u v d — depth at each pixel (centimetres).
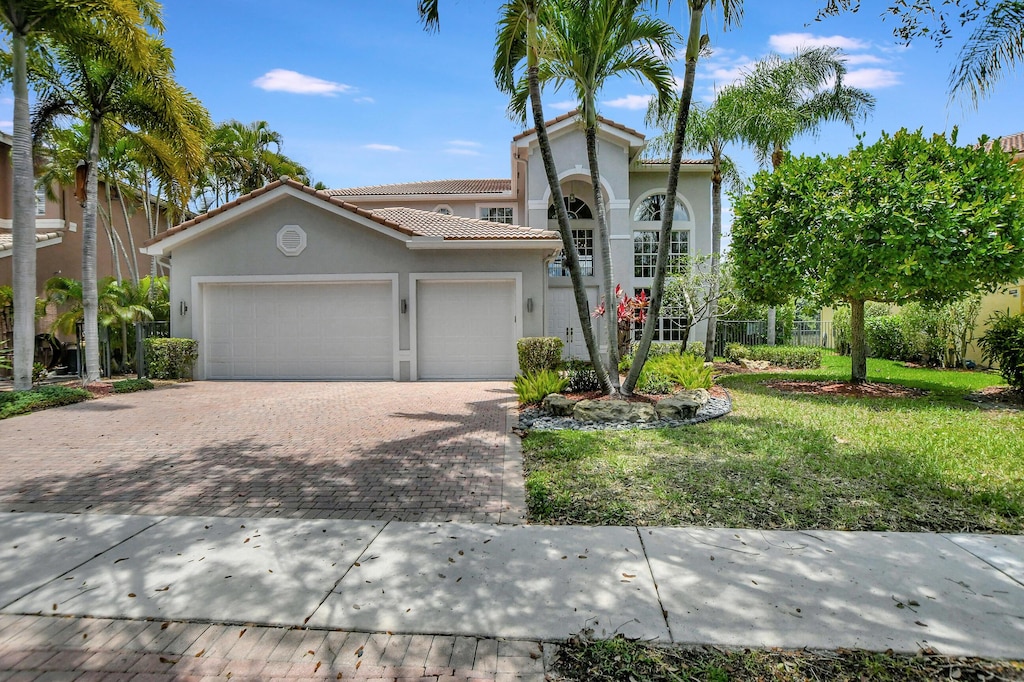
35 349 1709
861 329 1280
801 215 1150
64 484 593
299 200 1477
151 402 1132
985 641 302
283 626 323
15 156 1128
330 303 1502
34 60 1294
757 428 819
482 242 1427
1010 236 1009
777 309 2295
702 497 529
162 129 1412
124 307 1605
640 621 324
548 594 355
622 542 432
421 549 423
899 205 1030
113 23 1147
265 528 467
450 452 720
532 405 1039
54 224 1919
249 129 3041
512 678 279
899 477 582
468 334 1496
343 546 430
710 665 286
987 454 659
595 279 2144
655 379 1127
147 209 2159
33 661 294
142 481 603
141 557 412
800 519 478
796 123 1859
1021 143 1773
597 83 997
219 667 289
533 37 918
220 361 1520
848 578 372
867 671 280
